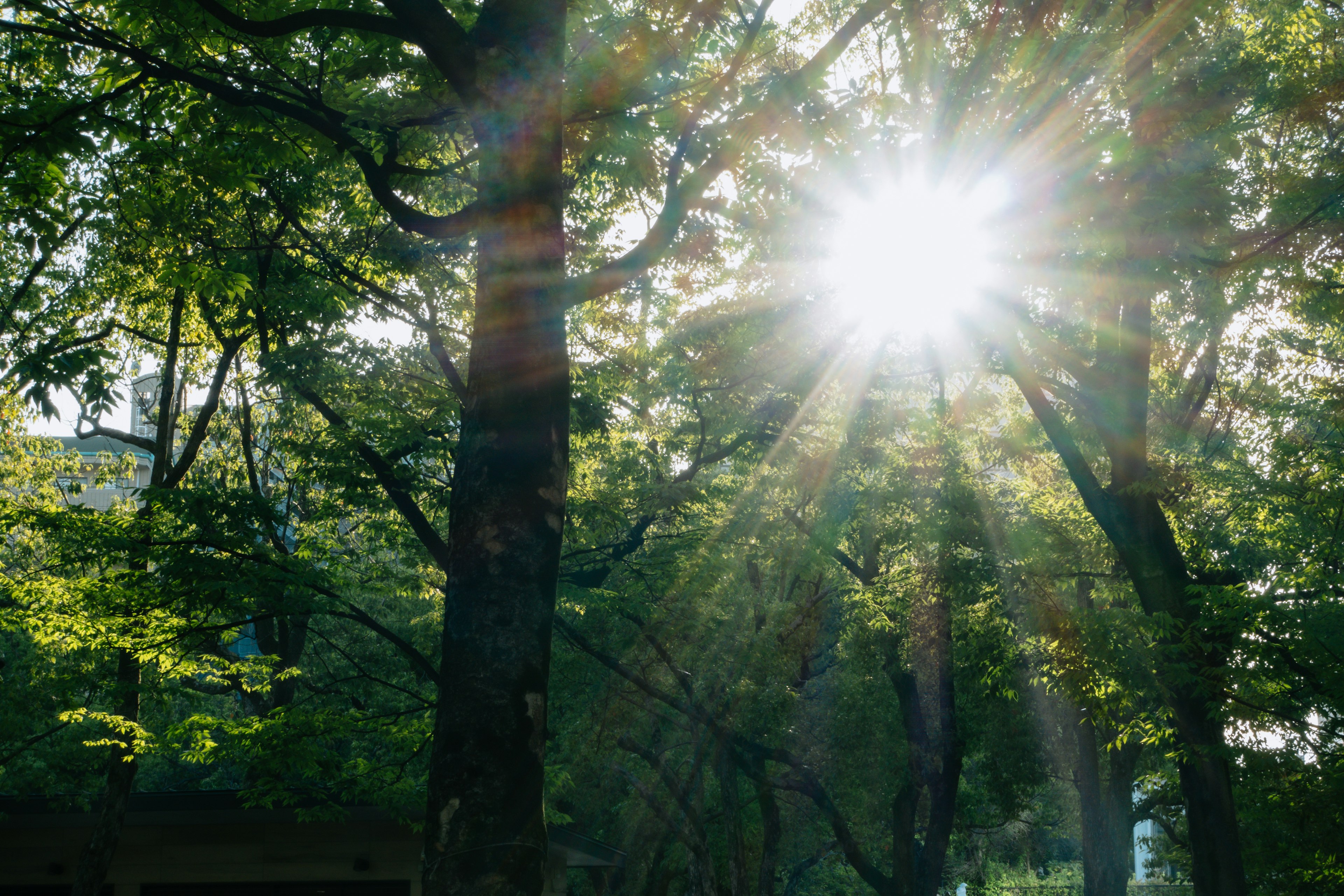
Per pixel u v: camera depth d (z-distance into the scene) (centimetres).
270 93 851
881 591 2077
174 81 838
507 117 648
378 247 1644
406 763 1689
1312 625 1330
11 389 1798
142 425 3183
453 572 595
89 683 1902
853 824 2428
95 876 1661
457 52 660
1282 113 1345
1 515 1478
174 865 1775
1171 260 1138
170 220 1256
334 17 677
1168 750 1467
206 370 2452
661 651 1870
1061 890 3872
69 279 2034
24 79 1040
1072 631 1285
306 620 2191
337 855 1786
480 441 607
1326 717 1366
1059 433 1447
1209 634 1276
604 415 1759
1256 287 1334
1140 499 1387
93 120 838
